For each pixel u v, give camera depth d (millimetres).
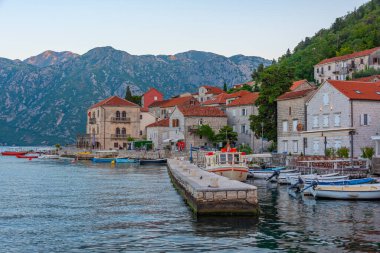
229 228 26578
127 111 142750
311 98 73000
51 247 23031
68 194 46250
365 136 64625
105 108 140625
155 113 154500
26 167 101438
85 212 34062
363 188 38406
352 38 198625
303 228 26656
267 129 85625
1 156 186875
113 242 23875
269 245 22672
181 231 26109
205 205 29453
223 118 113000
